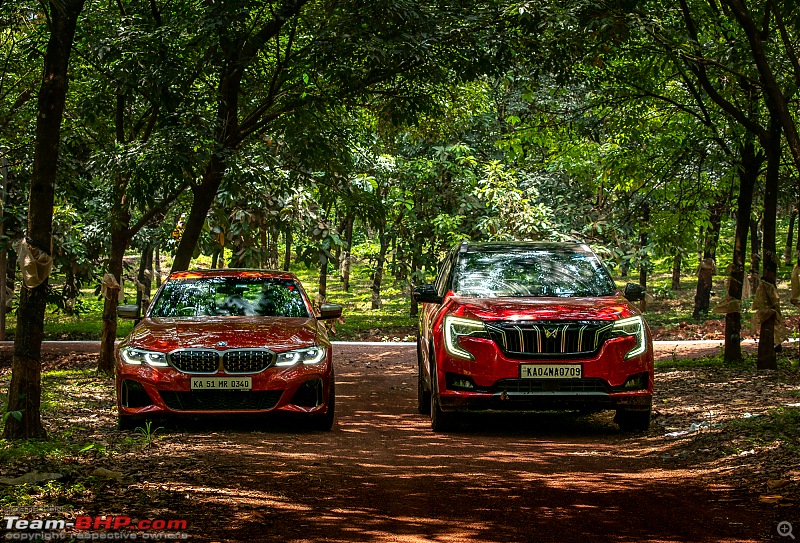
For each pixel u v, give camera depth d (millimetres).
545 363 8531
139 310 9953
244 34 12039
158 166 11570
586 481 6355
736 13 8852
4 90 16062
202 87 14344
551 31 12148
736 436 7758
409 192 29312
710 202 17281
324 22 12742
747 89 13148
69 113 15602
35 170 7305
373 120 18547
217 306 9727
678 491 5984
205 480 5988
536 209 25734
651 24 11414
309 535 4742
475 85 19062
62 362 18203
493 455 7566
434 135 19000
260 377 8492
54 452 6773
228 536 4660
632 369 8602
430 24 11594
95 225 26828
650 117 15945
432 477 6457
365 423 9961
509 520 5156
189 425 9180
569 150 18094
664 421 9406
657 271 46594
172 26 12117
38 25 13375
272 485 5961
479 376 8602
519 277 9719
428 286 9914
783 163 15469
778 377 12055
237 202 19688
